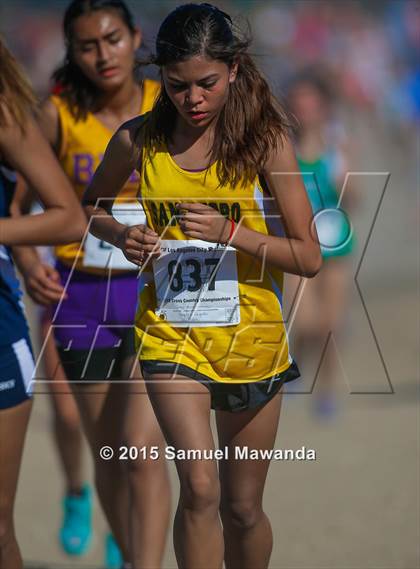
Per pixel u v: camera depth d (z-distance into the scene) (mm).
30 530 16922
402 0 58625
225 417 12102
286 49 55750
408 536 15625
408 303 32188
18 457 11703
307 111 21625
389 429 21125
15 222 11320
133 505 12719
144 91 16141
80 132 15922
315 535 15812
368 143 51188
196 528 11078
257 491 12180
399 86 54906
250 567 12500
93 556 16172
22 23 60375
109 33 15477
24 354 11664
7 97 11109
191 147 11570
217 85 11023
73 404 16172
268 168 11461
